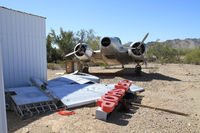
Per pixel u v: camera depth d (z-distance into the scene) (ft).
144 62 33.63
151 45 98.53
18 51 20.68
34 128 10.33
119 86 16.02
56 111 13.67
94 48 81.92
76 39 85.35
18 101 13.47
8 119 12.05
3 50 19.12
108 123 11.21
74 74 29.37
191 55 78.23
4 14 19.07
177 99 17.37
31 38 22.09
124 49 37.04
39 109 14.11
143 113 13.26
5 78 19.43
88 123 11.14
